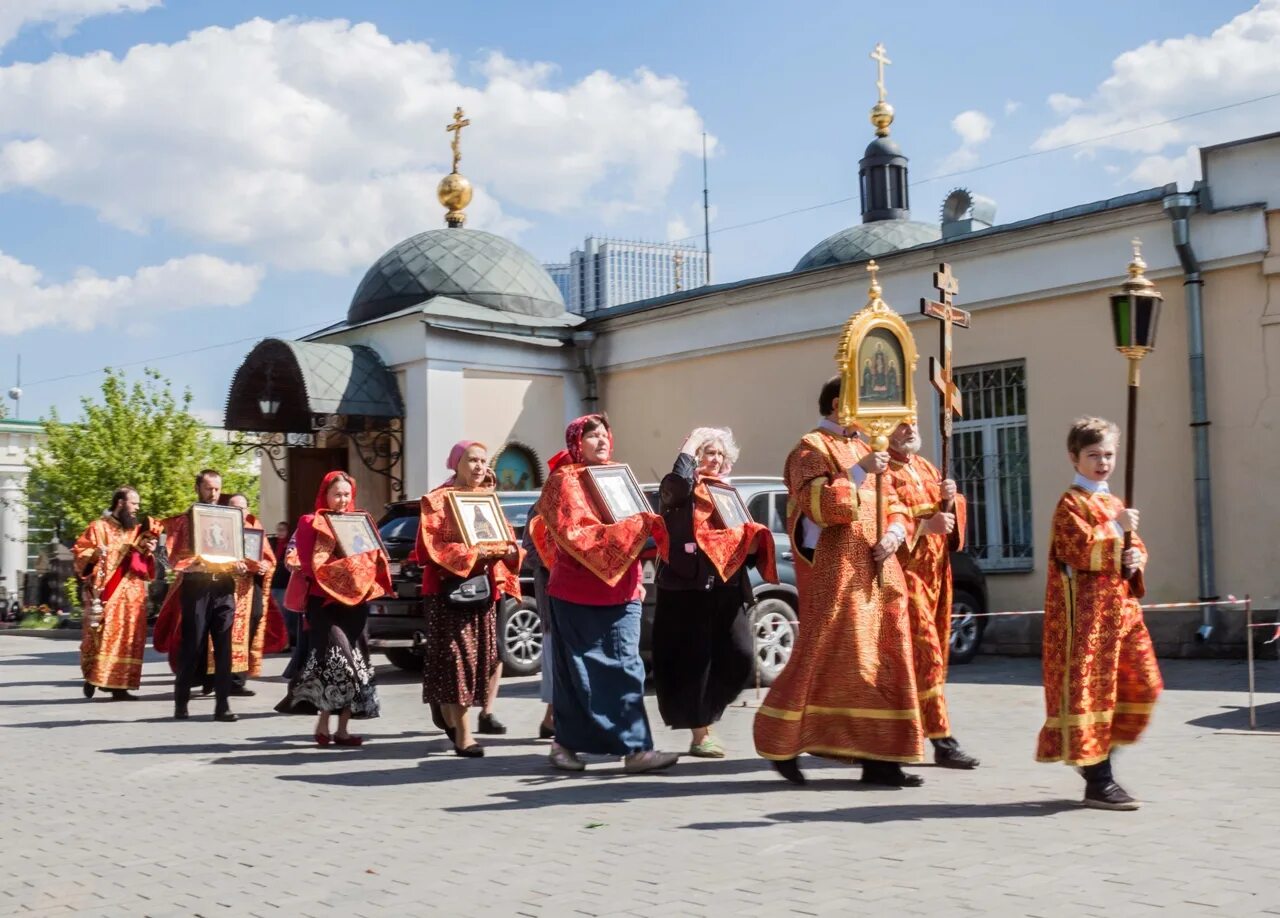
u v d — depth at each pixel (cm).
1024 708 927
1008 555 1474
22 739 905
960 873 445
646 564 1074
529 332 1933
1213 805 554
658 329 1880
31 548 3712
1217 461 1289
